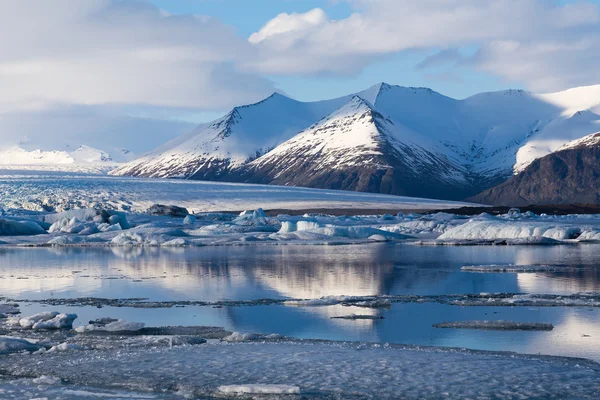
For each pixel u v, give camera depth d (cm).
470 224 5850
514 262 3619
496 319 1991
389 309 2186
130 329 1908
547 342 1684
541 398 1228
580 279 2834
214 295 2566
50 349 1661
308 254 4456
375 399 1236
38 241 6669
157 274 3331
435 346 1653
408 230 7369
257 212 8994
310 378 1361
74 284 2986
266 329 1905
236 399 1260
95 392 1321
